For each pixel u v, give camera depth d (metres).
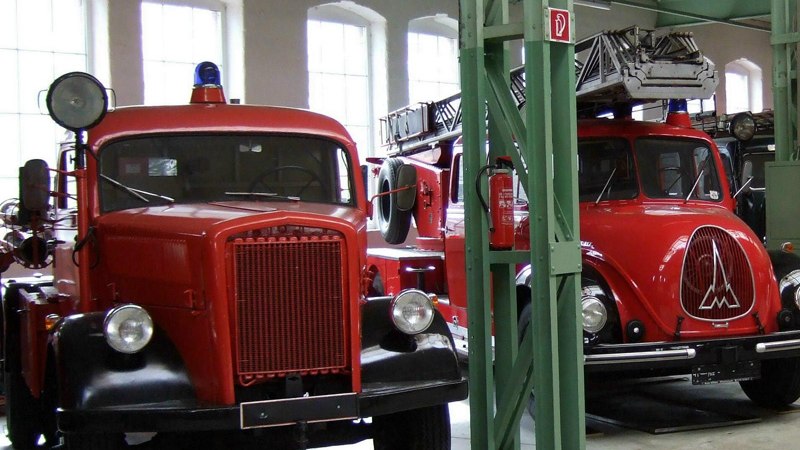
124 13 9.35
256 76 10.28
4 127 9.01
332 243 3.40
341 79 11.50
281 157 4.20
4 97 9.02
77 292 3.98
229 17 10.37
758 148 8.84
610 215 5.26
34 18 9.18
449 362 3.53
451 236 6.28
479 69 3.67
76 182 3.85
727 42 16.25
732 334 4.93
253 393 3.35
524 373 3.64
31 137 9.16
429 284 6.69
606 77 5.45
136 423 3.14
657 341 4.88
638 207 5.43
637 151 5.64
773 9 6.98
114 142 3.98
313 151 4.26
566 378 3.56
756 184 8.84
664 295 4.90
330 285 3.40
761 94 16.86
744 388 5.67
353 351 3.40
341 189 4.28
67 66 9.35
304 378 3.41
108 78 9.28
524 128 3.64
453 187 6.36
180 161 4.04
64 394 3.18
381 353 3.52
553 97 3.58
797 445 4.68
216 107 4.24
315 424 3.41
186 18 10.14
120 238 3.70
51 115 3.60
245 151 4.14
